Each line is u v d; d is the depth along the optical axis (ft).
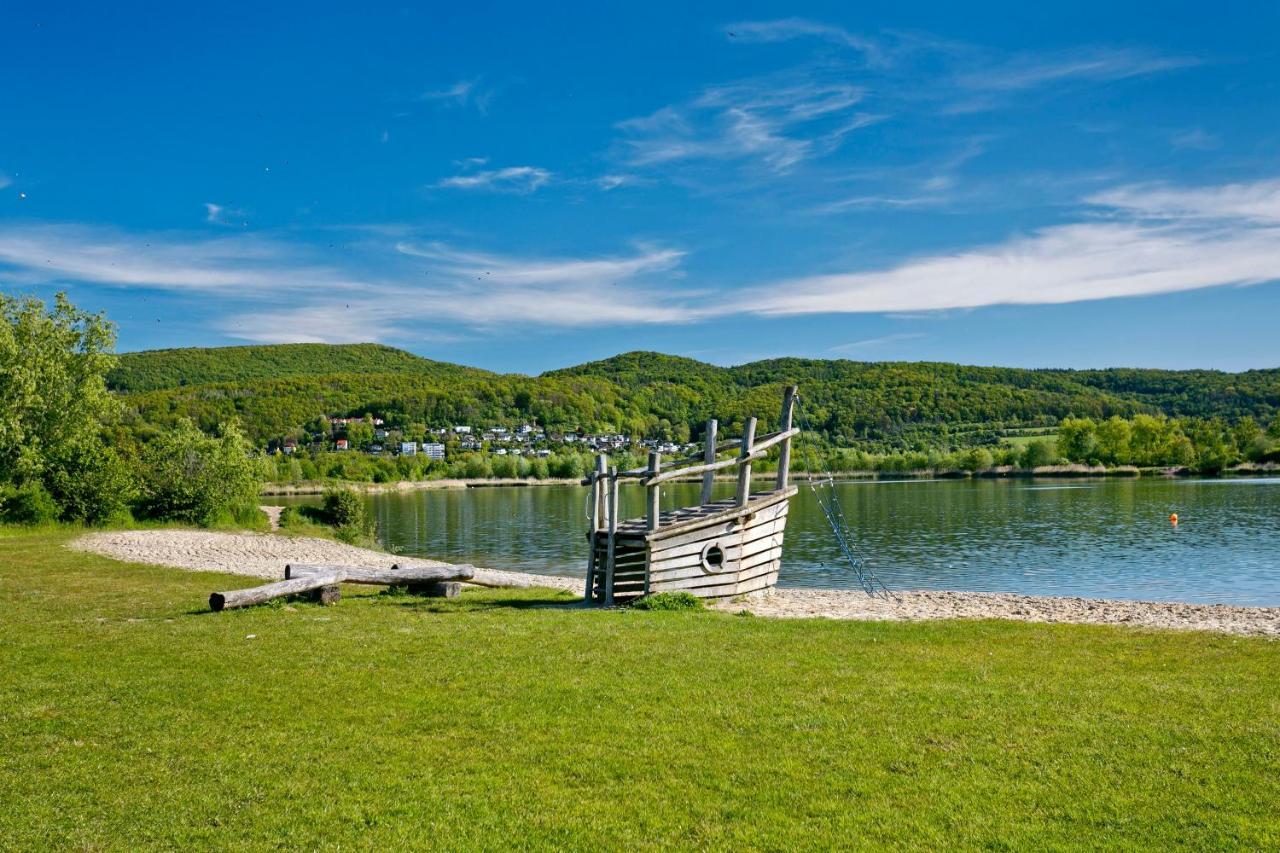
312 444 568.41
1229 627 44.75
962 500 251.19
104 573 70.64
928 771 23.07
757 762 23.84
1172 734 25.53
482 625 44.21
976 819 20.30
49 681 32.50
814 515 202.18
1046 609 56.65
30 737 26.27
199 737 26.22
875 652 36.99
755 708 28.43
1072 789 21.85
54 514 121.80
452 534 180.14
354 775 23.20
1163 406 609.01
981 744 24.97
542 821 20.39
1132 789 21.81
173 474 142.10
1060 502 236.22
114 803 21.56
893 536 152.87
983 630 42.78
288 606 52.03
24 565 75.41
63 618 47.03
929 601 61.52
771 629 42.96
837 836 19.60
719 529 56.90
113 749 25.25
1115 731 25.88
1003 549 131.34
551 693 30.40
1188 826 19.84
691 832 19.89
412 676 32.94
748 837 19.57
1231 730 25.77
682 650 37.35
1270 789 21.66
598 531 58.70
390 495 387.34
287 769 23.67
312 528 161.17
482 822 20.38
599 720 27.40
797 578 99.91
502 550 143.23
